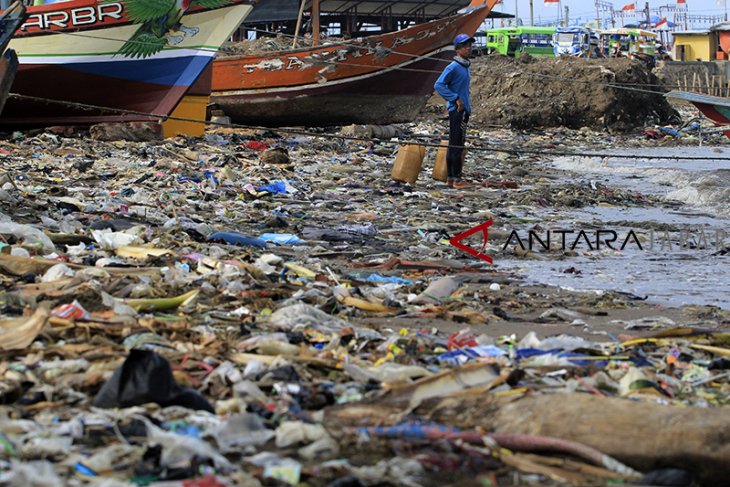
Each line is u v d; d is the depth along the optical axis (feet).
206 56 78.33
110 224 40.27
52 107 78.23
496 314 28.78
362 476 14.24
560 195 63.57
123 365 17.24
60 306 23.61
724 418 15.43
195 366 19.63
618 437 15.46
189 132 84.12
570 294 32.99
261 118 100.53
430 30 96.22
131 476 13.98
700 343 24.29
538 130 134.31
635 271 38.37
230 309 26.25
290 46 143.33
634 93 139.33
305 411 17.46
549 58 155.02
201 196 53.98
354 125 98.48
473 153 97.45
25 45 75.36
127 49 76.33
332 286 30.30
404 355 21.89
